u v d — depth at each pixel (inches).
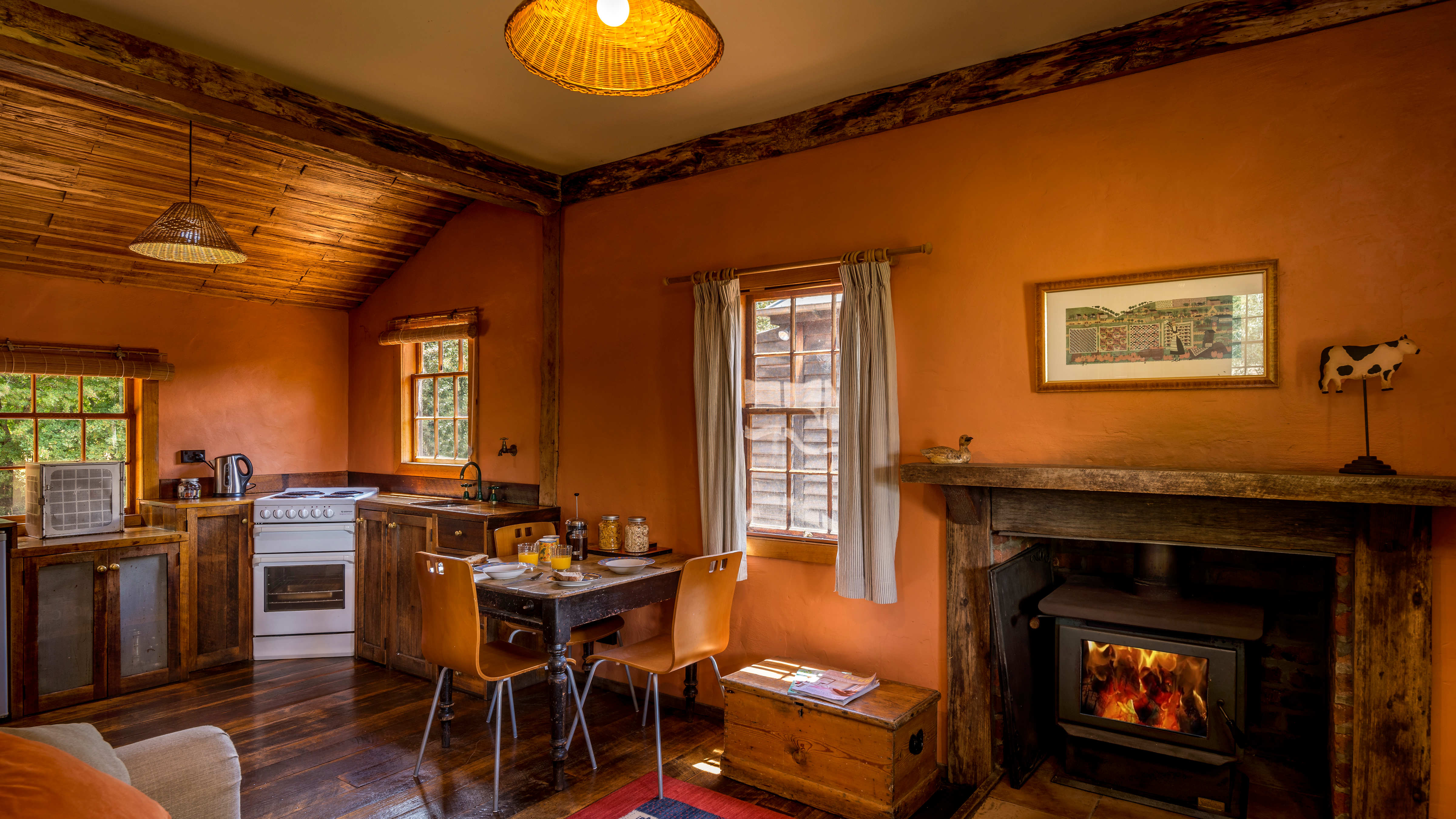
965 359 130.3
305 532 200.4
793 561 149.9
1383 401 99.3
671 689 166.9
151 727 153.3
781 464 154.3
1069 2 109.7
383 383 230.8
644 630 171.0
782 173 152.1
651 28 71.2
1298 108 105.2
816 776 122.7
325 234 201.2
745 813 120.0
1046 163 123.7
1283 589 115.5
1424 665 94.6
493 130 158.4
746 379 158.7
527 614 129.6
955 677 128.3
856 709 120.1
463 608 124.6
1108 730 113.6
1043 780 121.3
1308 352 104.2
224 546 192.5
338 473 239.1
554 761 126.0
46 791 50.6
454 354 217.6
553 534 175.3
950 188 132.4
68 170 156.9
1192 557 121.9
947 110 131.6
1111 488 105.2
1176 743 108.1
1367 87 101.1
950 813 120.9
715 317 155.5
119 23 115.7
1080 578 134.1
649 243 172.1
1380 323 100.0
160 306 201.2
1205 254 111.2
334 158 148.0
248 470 209.0
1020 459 125.0
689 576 128.4
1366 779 97.5
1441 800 95.9
